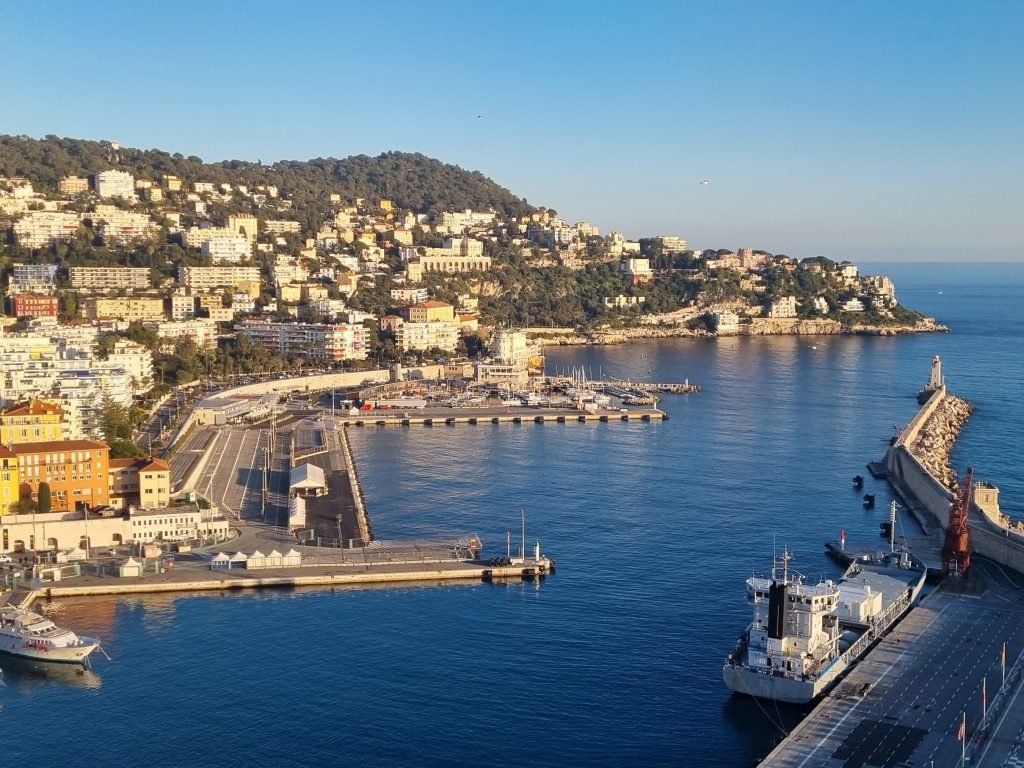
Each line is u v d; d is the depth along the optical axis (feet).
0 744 638.12
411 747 636.07
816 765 586.04
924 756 595.47
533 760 623.77
